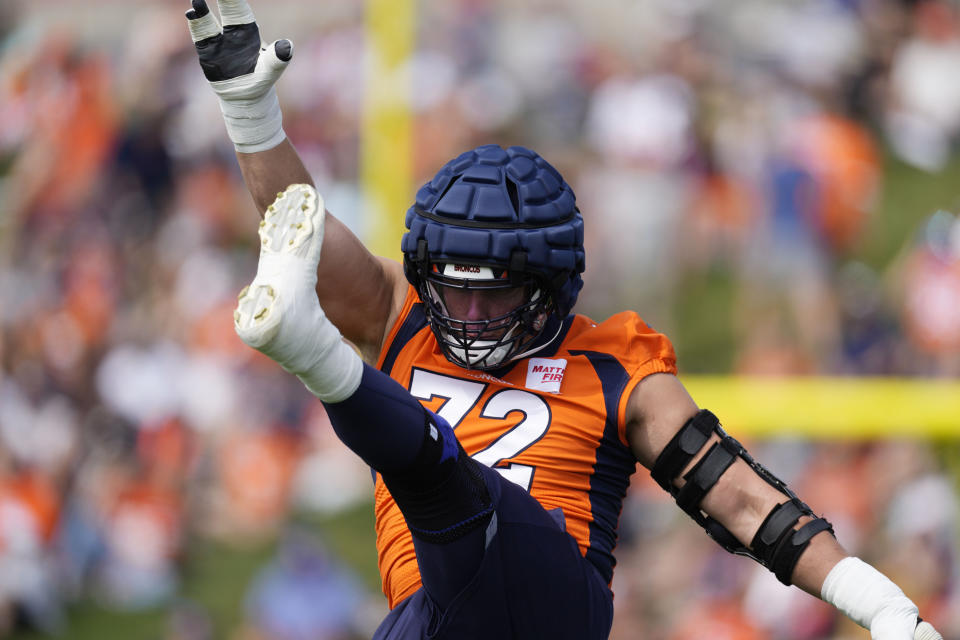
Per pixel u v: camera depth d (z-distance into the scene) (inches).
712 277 960.3
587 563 276.7
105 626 938.7
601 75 997.2
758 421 936.3
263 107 299.6
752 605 836.6
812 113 976.3
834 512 904.3
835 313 948.0
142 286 1019.3
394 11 1028.5
